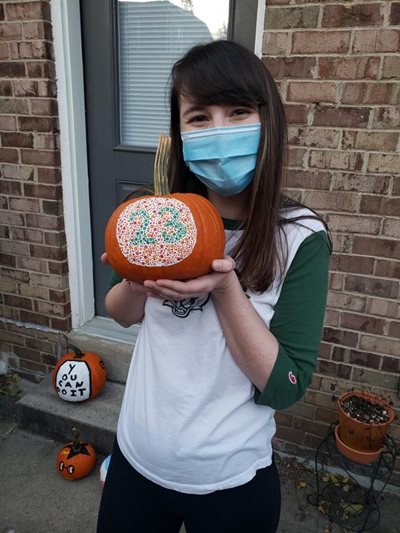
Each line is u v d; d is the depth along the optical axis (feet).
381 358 6.73
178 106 3.30
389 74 5.66
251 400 3.21
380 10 5.48
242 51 2.90
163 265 2.74
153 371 3.26
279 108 3.02
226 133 2.95
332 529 6.60
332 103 5.98
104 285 9.23
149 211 2.83
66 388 7.93
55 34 7.37
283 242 2.98
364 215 6.24
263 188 2.97
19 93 7.65
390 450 6.82
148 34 7.88
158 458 3.24
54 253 8.37
